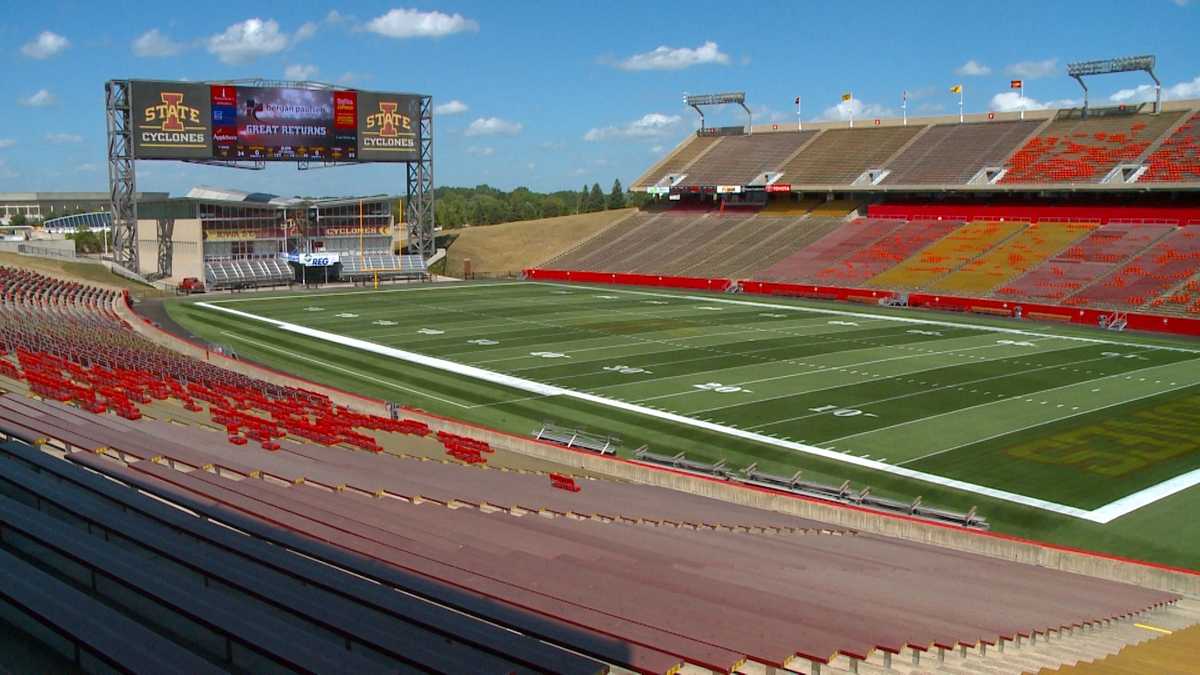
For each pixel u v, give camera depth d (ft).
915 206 307.37
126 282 290.15
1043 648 48.08
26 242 372.99
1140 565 76.43
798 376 157.48
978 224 285.23
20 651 32.91
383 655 34.47
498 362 171.83
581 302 261.03
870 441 118.83
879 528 89.30
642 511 79.71
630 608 43.21
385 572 45.47
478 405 140.15
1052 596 63.16
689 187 355.77
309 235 321.52
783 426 126.21
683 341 193.36
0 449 63.87
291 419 107.55
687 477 102.22
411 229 342.03
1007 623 51.19
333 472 75.41
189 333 204.95
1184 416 128.88
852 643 40.06
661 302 260.42
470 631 37.14
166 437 80.07
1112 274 233.55
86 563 39.45
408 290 294.46
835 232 308.81
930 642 43.29
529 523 66.03
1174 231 247.29
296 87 293.84
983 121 325.01
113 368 127.85
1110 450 113.80
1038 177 278.46
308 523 53.47
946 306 242.58
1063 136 295.48
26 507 46.50
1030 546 81.20
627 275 311.47
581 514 74.08
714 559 60.85
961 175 296.51
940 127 333.21
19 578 36.37
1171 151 265.34
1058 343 189.37
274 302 262.47
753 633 40.32
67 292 240.94
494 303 259.39
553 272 329.72
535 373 161.68
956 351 180.45
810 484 99.45
